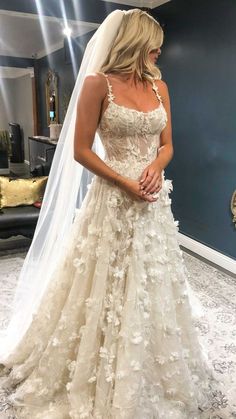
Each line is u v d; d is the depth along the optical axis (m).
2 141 8.88
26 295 1.87
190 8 3.15
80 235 1.47
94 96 1.30
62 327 1.49
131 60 1.34
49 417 1.48
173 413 1.50
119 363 1.36
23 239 3.69
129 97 1.34
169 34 3.47
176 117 3.54
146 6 3.67
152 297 1.43
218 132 3.06
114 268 1.39
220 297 2.63
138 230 1.38
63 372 1.53
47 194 1.81
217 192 3.17
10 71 9.45
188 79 3.31
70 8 3.48
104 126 1.34
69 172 1.65
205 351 1.95
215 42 2.94
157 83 1.49
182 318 1.57
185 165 3.51
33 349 1.67
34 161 6.38
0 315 2.30
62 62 6.15
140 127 1.33
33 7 3.34
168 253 1.50
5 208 3.32
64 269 1.54
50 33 5.36
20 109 9.50
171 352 1.47
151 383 1.48
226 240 3.15
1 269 2.99
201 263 3.26
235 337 2.17
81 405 1.43
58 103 6.57
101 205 1.41
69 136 1.61
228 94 2.90
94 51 1.41
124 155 1.36
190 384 1.53
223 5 2.80
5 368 1.80
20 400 1.59
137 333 1.36
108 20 1.35
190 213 3.53
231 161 2.97
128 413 1.34
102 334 1.41
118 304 1.38
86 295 1.45
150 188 1.33
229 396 1.71
